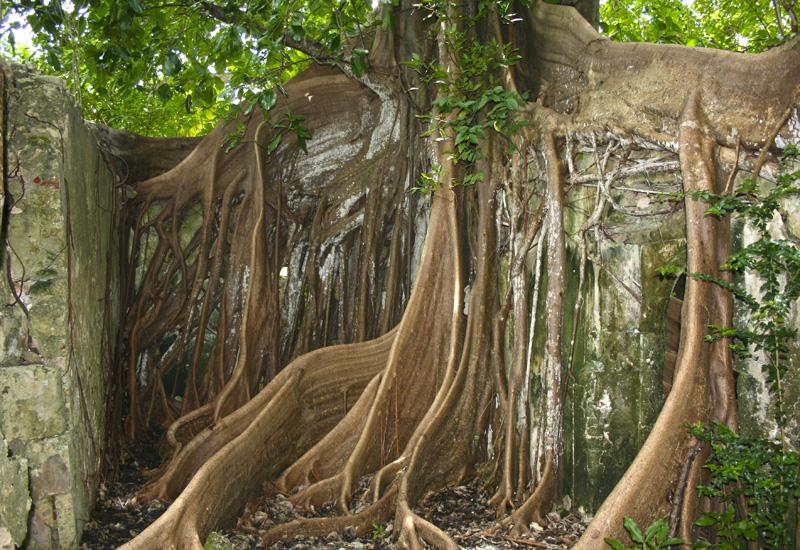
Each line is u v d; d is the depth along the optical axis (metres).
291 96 9.22
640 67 6.33
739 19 10.66
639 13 12.08
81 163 6.60
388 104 9.22
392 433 7.24
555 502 6.54
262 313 8.80
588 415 6.52
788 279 4.88
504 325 7.38
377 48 9.00
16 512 4.24
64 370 5.55
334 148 9.45
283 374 7.42
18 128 5.49
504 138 7.74
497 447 7.18
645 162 6.19
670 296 6.36
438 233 7.72
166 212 9.25
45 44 8.06
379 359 7.92
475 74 7.86
